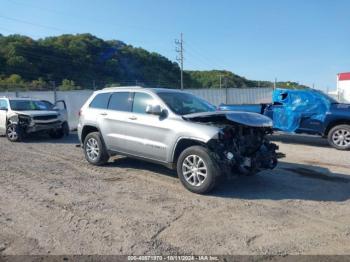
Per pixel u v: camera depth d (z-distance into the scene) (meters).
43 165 8.84
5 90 19.81
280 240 4.57
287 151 11.22
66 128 14.95
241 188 6.83
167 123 6.90
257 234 4.75
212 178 6.23
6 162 9.23
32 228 4.91
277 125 12.95
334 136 11.66
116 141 7.99
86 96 19.50
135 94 7.82
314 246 4.41
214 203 5.95
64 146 12.14
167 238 4.61
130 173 7.95
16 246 4.38
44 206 5.77
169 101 7.29
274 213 5.51
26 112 13.48
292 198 6.26
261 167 6.86
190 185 6.51
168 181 7.29
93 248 4.34
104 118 8.27
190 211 5.57
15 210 5.60
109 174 7.88
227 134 6.34
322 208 5.76
